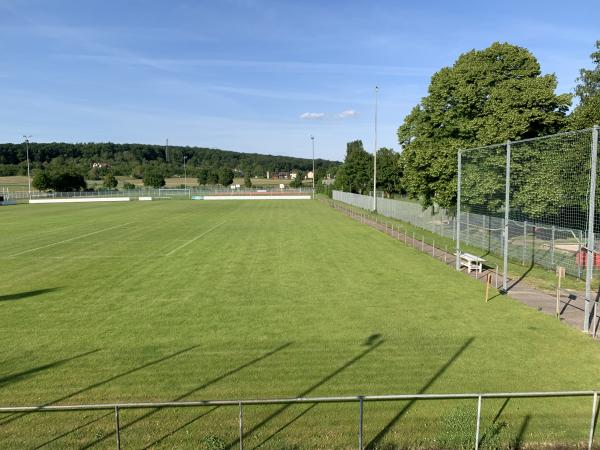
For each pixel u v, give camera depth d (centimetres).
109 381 982
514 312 1438
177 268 2120
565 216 2023
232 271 2047
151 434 792
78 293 1698
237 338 1226
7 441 773
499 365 1042
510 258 2441
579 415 846
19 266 2211
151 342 1203
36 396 921
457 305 1519
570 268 2042
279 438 782
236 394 922
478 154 2384
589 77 4222
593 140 1180
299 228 3697
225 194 10044
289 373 1013
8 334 1273
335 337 1227
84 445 762
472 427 796
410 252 2550
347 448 760
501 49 3034
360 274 1981
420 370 1021
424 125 3484
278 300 1584
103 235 3312
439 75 3412
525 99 2753
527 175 2184
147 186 12025
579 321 1348
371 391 928
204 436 785
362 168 8069
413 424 820
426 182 3403
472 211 2761
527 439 780
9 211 5756
